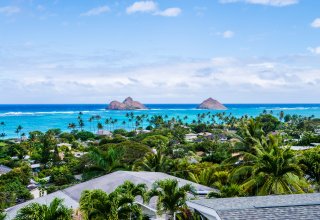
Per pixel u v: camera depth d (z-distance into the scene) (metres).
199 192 27.08
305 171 37.31
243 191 31.12
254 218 14.02
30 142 134.25
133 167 50.69
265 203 15.84
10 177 73.25
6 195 55.16
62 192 30.50
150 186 28.22
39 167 99.44
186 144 122.38
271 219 14.03
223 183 42.12
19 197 58.19
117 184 29.64
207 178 42.97
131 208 22.52
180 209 23.52
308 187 35.66
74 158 101.69
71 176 71.06
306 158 37.12
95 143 137.50
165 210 23.88
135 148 72.44
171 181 24.11
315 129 176.88
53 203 20.34
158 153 52.81
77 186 31.42
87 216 22.31
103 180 31.73
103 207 22.52
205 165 55.97
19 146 122.75
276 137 41.00
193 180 43.34
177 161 54.59
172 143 125.31
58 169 81.75
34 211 19.78
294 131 156.62
